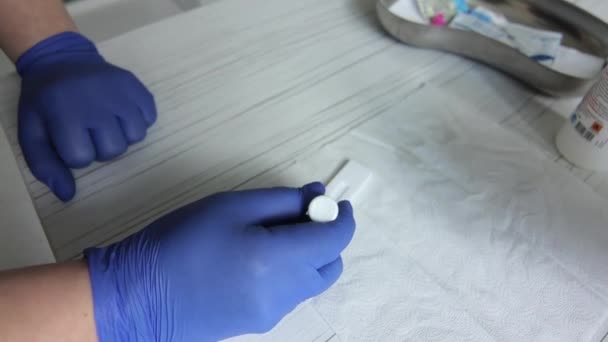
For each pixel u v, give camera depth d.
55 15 0.49
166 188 0.44
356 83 0.52
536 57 0.52
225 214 0.38
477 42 0.52
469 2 0.58
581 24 0.54
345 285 0.39
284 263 0.37
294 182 0.44
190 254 0.36
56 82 0.45
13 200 0.42
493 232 0.42
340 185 0.44
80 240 0.41
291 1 0.60
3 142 0.45
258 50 0.54
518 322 0.38
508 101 0.51
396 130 0.48
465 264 0.40
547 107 0.50
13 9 0.48
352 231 0.39
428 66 0.54
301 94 0.50
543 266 0.40
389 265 0.40
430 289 0.39
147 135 0.47
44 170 0.43
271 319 0.37
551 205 0.43
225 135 0.47
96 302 0.35
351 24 0.58
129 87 0.46
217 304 0.36
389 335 0.38
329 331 0.38
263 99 0.50
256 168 0.45
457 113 0.49
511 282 0.40
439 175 0.45
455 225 0.42
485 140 0.47
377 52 0.55
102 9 0.68
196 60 0.53
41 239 0.40
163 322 0.36
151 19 0.68
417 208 0.43
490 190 0.44
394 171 0.45
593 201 0.43
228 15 0.58
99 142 0.44
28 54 0.48
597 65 0.52
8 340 0.32
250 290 0.36
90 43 0.50
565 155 0.46
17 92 0.49
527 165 0.45
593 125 0.43
